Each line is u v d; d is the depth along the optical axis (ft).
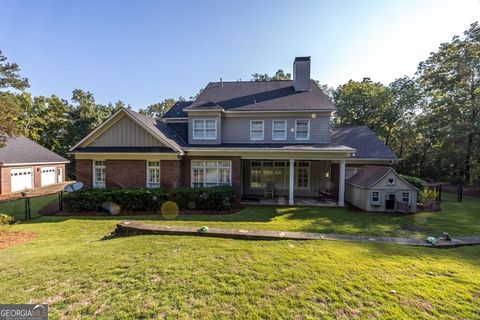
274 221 31.27
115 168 43.75
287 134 48.52
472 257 17.71
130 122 43.70
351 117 96.22
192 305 11.46
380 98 89.92
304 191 54.39
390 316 10.71
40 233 27.07
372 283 13.48
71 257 17.37
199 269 15.14
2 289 13.01
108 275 14.44
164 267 15.42
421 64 83.41
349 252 18.16
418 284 13.44
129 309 11.16
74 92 124.26
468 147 65.77
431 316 10.75
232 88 57.41
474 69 67.36
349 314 10.85
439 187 48.14
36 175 72.74
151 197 37.88
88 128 108.47
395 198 37.24
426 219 32.71
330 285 13.23
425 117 79.77
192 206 38.50
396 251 18.56
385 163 52.06
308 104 48.47
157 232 23.17
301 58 53.88
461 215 35.40
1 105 32.86
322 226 28.78
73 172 104.83
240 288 12.91
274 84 57.67
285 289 12.83
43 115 106.93
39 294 12.50
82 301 11.87
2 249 21.48
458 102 68.69
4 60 49.32
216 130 47.91
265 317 10.64
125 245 19.79
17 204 45.21
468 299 12.03
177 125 57.57
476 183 70.13
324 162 53.72
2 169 61.11
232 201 39.40
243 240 21.20
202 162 44.73
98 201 37.60
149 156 42.52
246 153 43.16
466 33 68.33
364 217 33.73
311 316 10.71
